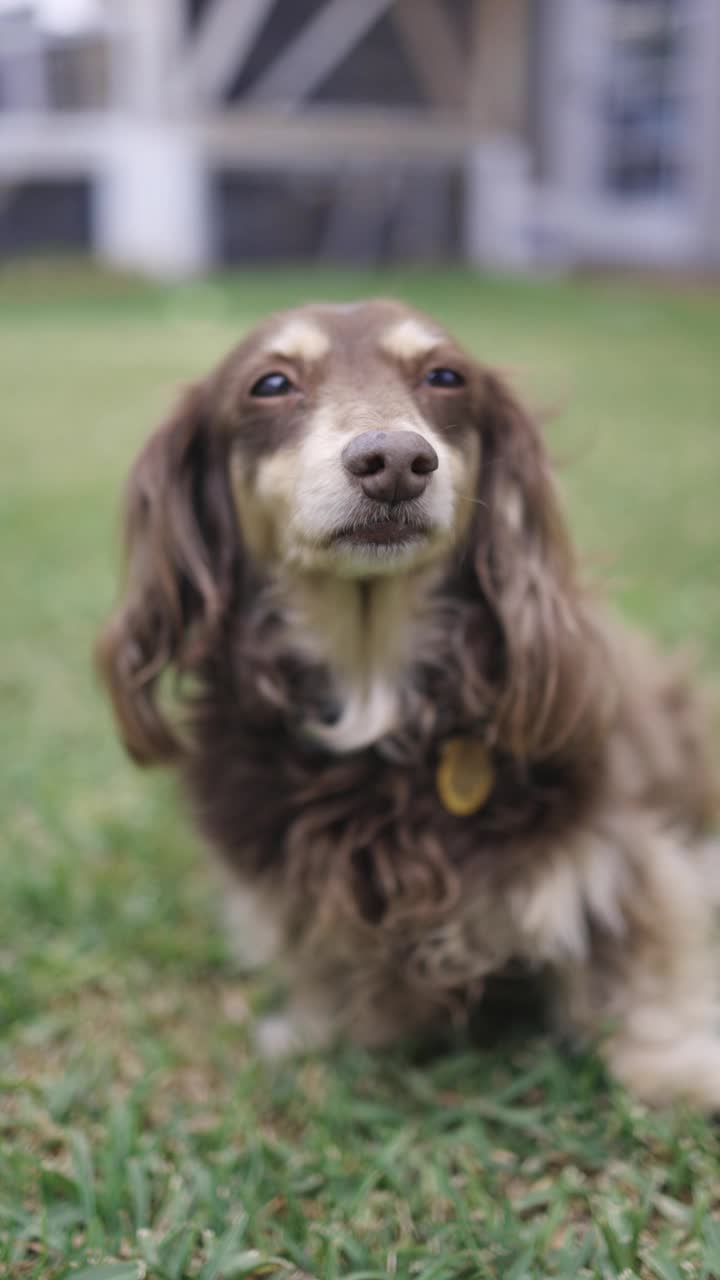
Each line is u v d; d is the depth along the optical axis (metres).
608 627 0.58
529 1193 0.46
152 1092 0.51
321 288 3.38
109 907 0.62
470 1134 0.48
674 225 3.68
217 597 0.55
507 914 0.51
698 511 1.16
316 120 4.23
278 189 4.33
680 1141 0.47
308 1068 0.52
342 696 0.54
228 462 0.55
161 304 3.22
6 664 0.87
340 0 4.07
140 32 4.04
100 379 2.13
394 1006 0.54
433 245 4.48
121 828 0.68
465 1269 0.43
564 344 2.23
